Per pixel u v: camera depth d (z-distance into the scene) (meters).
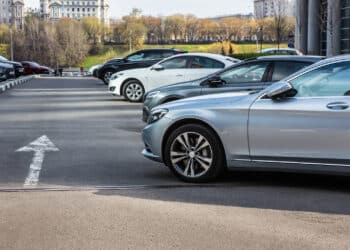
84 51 120.12
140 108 17.81
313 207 6.26
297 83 7.00
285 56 11.37
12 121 14.50
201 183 7.43
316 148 6.77
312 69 6.97
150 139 7.70
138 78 19.62
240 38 97.25
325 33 40.12
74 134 12.15
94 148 10.35
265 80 11.19
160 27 119.12
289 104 6.89
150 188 7.17
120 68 26.00
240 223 5.65
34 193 6.91
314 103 6.78
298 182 7.49
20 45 118.56
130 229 5.46
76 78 47.19
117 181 7.60
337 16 36.53
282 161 6.95
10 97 22.81
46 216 5.90
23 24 139.50
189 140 7.43
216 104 7.31
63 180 7.66
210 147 7.31
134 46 119.19
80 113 16.42
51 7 159.62
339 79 6.80
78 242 5.09
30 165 8.71
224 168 7.42
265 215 5.94
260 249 4.90
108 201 6.50
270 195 6.80
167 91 12.37
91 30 126.94
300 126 6.81
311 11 40.88
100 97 22.47
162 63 18.88
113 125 13.72
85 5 159.75
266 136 6.98
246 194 6.86
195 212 6.05
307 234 5.30
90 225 5.59
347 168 6.66
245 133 7.09
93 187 7.24
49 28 120.44
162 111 7.62
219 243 5.05
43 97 22.69
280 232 5.37
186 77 18.17
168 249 4.90
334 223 5.66
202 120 7.30
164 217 5.86
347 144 6.62
